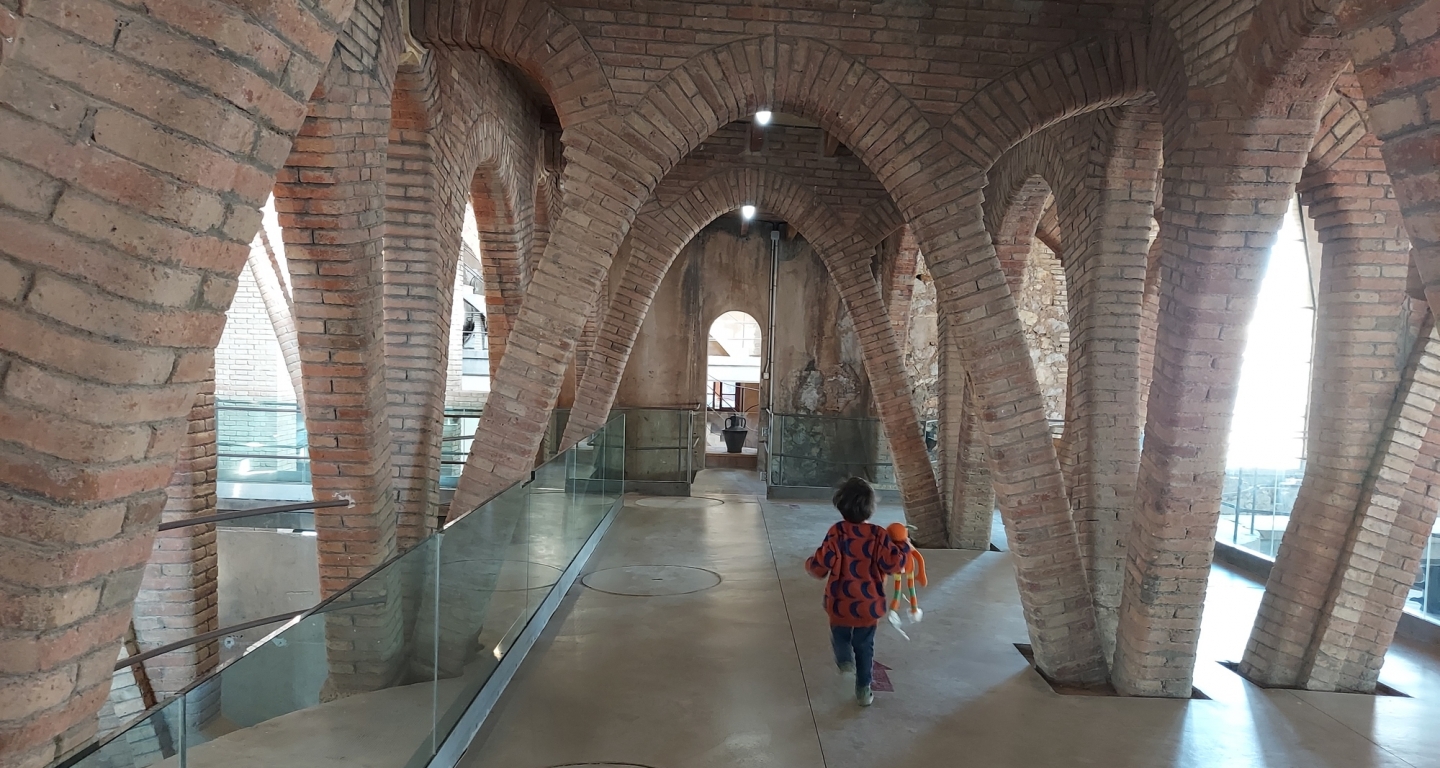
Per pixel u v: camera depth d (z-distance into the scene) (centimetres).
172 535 627
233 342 1466
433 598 401
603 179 586
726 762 441
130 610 217
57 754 206
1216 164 480
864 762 447
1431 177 233
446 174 667
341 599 308
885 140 578
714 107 584
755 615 685
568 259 595
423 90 599
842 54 575
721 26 577
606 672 557
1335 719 529
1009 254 934
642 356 1422
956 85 574
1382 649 581
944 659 607
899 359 1008
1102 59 568
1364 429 566
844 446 1272
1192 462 510
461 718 446
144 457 202
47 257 176
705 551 911
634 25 579
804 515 1131
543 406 610
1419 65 230
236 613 919
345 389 525
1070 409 727
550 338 604
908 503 991
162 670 626
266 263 1085
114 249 179
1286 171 468
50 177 174
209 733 236
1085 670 569
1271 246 482
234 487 1074
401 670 365
